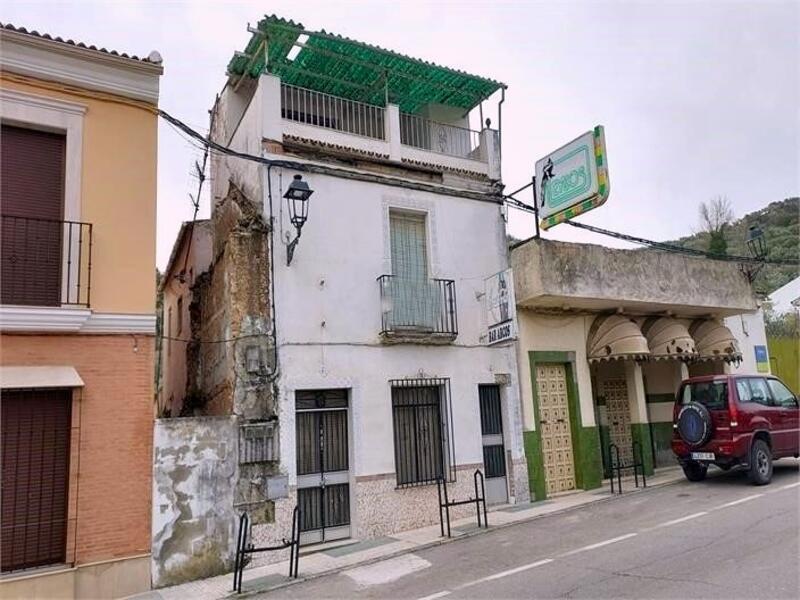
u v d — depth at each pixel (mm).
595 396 14523
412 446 10789
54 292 7945
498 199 12602
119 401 8062
